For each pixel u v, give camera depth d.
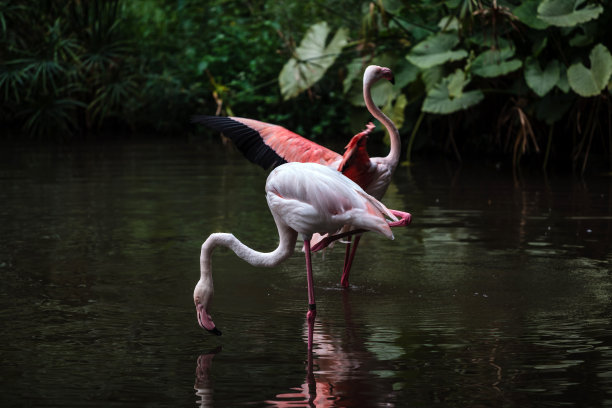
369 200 5.75
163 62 21.23
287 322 5.79
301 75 16.23
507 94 15.55
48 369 4.81
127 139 19.34
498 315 5.91
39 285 6.75
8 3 19.80
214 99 20.62
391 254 7.96
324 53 16.36
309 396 4.38
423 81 14.98
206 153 16.62
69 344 5.27
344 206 5.65
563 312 5.96
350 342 5.32
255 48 20.77
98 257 7.75
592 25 13.72
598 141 16.02
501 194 11.35
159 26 22.02
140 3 22.72
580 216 9.68
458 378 4.65
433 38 14.70
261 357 5.03
